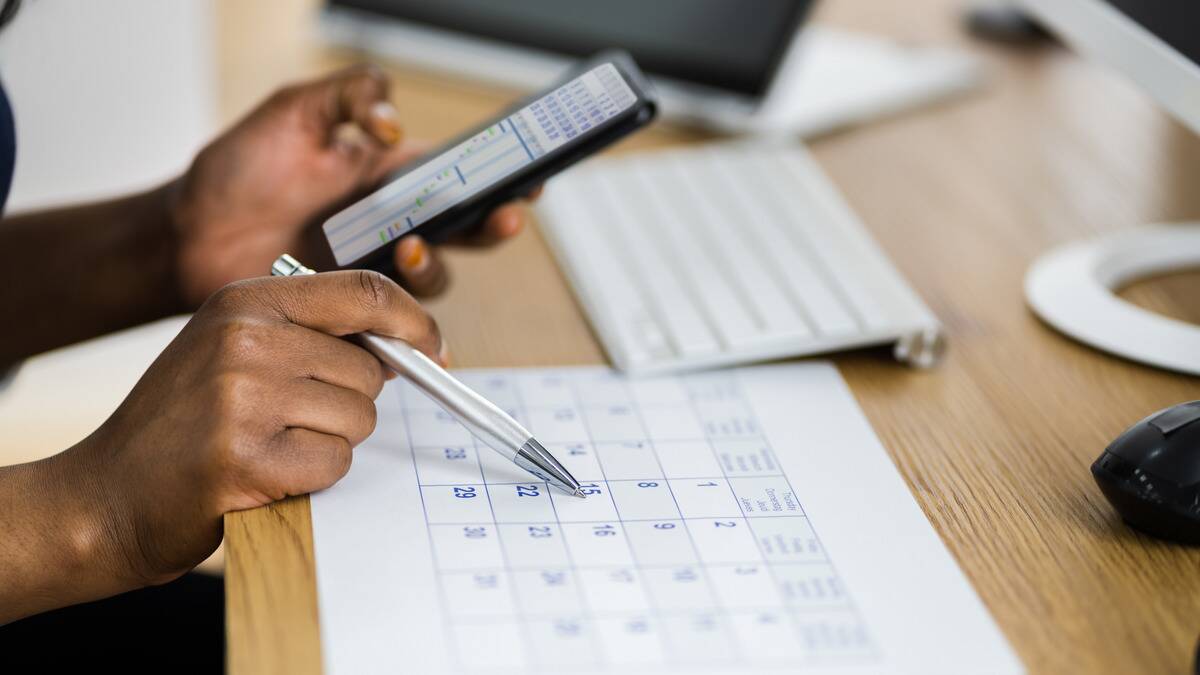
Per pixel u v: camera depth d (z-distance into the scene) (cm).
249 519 51
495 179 65
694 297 72
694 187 86
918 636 47
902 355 68
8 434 129
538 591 48
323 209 79
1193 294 77
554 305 73
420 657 44
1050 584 50
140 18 111
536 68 107
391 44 111
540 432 60
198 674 73
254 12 123
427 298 71
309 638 45
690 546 51
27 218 83
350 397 55
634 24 104
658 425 61
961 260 80
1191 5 64
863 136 101
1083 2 77
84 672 73
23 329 83
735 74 100
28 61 105
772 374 67
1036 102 109
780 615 48
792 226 80
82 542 53
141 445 53
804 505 55
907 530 53
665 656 45
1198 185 94
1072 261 78
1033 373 68
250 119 79
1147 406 65
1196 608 49
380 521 52
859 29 124
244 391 52
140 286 81
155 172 117
